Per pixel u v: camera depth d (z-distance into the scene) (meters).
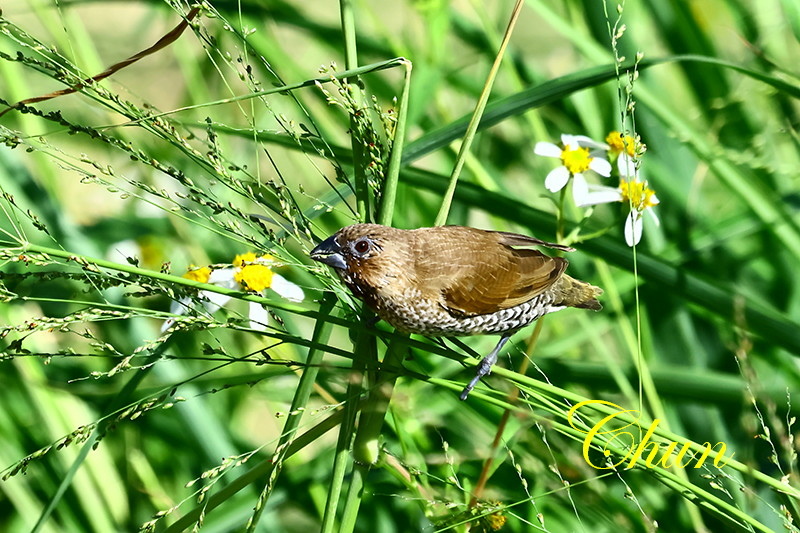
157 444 8.91
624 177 7.23
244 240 5.86
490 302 6.53
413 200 9.84
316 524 8.98
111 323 8.98
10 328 5.27
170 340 6.39
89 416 8.51
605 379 8.26
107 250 9.39
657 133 10.24
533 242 6.76
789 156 10.49
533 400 6.53
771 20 10.52
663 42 10.62
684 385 8.02
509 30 6.23
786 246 8.54
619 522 7.66
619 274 9.31
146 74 11.65
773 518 7.80
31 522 8.02
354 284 6.27
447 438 8.34
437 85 9.45
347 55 6.22
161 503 8.37
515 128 10.96
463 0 12.95
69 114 10.21
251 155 10.44
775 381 8.93
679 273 7.48
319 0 14.70
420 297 6.33
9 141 5.52
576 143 7.30
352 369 5.94
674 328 9.10
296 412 5.65
